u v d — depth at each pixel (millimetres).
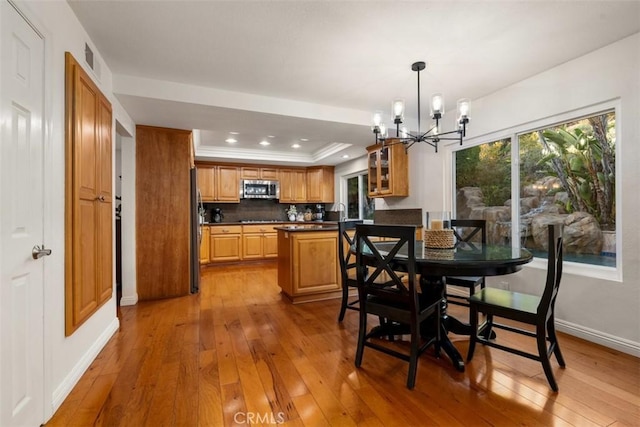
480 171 3488
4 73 1225
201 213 4430
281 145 5691
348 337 2521
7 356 1234
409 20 1963
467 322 2832
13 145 1284
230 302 3545
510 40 2207
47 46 1543
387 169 4438
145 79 2756
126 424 1470
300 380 1854
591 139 2469
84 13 1864
